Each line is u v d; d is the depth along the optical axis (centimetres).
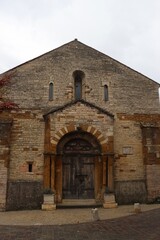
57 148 1931
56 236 1010
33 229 1139
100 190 1912
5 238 982
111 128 1956
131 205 1886
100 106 2097
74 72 2150
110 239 948
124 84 2175
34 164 1917
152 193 1947
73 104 1952
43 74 2105
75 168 1961
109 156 1912
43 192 1839
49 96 2067
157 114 2150
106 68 2194
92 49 2239
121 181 1970
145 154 2011
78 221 1345
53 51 2173
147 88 2198
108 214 1526
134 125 2098
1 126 1877
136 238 939
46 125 1920
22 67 2095
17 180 1870
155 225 1106
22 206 1823
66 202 1894
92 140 1981
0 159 1828
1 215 1603
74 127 1919
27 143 1945
